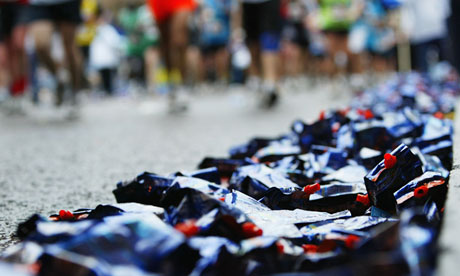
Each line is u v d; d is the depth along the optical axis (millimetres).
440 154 3350
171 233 1638
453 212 1943
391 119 3797
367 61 16172
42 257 1622
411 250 1479
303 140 3793
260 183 2869
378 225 2166
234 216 2053
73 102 10539
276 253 1815
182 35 10242
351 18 14516
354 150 3477
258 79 11953
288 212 2473
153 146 5957
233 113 9820
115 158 5285
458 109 5402
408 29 14492
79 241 1599
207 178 2996
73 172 4645
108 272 1534
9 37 11805
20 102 11961
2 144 6848
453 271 1474
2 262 1694
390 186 2471
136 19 17516
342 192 2676
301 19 17969
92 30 18844
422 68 14430
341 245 1930
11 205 3539
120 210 2311
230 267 1741
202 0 18000
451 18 10672
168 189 2547
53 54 10578
